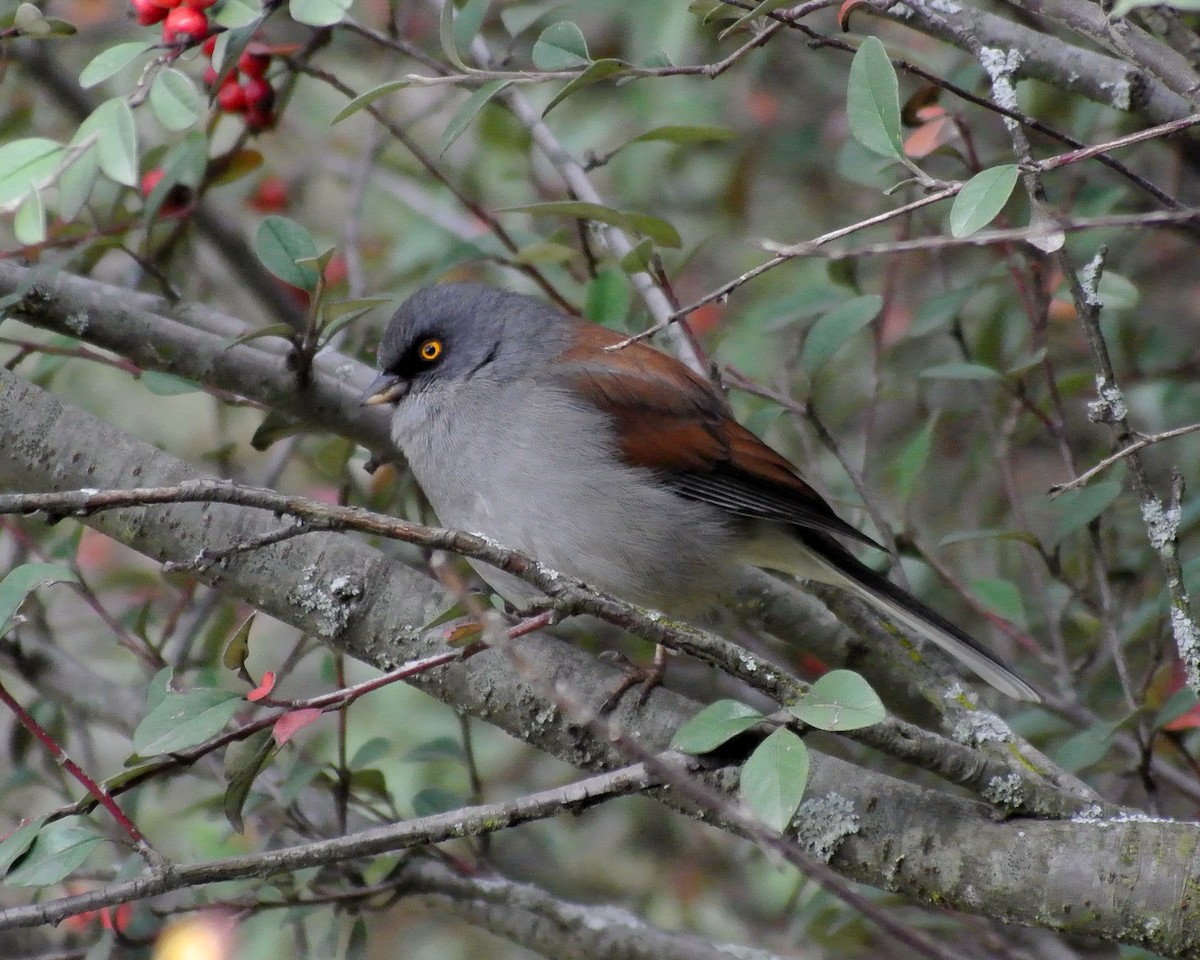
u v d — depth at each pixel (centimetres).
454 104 1345
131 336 809
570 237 1058
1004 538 836
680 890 1111
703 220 1304
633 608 548
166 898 820
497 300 909
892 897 841
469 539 527
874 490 1108
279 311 1155
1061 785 652
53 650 929
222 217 1140
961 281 1159
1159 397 1023
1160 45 579
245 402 852
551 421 872
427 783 1066
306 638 752
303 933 834
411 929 1150
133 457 682
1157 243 1173
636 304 1062
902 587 870
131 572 1048
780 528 888
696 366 949
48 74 1154
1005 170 539
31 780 897
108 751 1176
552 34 761
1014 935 905
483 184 1244
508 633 537
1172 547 589
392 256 1212
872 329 1073
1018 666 977
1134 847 545
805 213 1314
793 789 504
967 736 679
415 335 896
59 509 497
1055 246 546
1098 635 934
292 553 667
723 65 637
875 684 888
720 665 556
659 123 1222
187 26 664
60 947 867
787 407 862
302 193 1302
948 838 569
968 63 942
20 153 639
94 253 920
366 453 1056
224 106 904
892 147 588
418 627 656
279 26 1115
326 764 798
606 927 818
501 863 980
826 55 1299
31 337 1152
